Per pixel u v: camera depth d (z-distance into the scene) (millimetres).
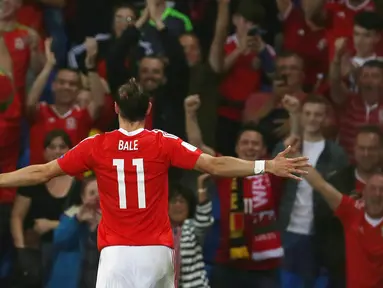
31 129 35031
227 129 35531
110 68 35375
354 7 37562
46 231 32594
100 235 22531
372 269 32250
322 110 33438
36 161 34906
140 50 35531
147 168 22188
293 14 37344
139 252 22188
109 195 22312
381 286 32281
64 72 35156
